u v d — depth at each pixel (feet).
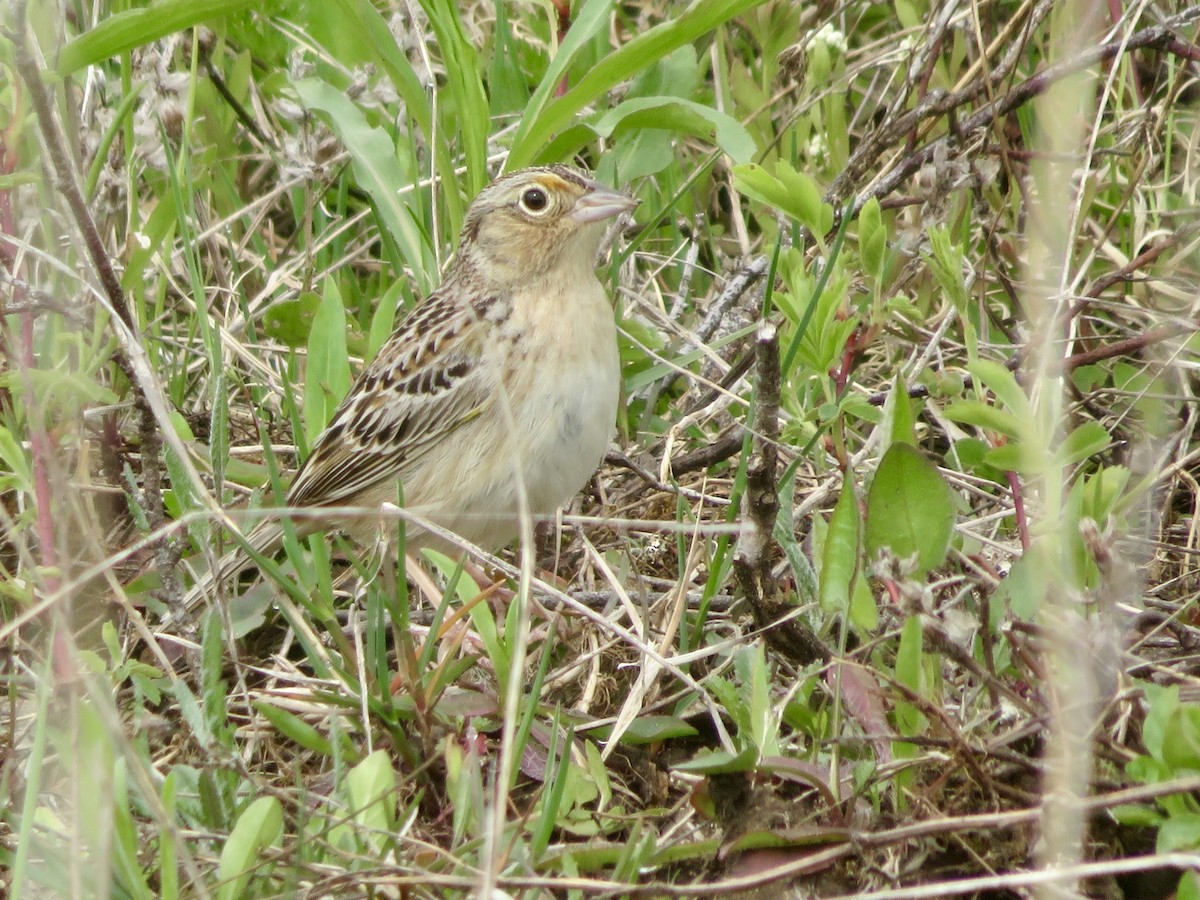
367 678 29.30
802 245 38.50
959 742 23.68
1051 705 23.11
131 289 35.32
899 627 28.71
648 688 29.53
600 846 24.63
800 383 35.27
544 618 32.37
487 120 39.24
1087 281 39.37
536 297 34.55
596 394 34.71
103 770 20.16
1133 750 24.35
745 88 43.62
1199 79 38.96
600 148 44.42
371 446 35.58
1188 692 25.96
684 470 37.35
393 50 38.17
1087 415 36.52
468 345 34.42
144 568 34.45
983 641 25.46
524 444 34.45
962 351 38.45
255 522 35.42
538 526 36.40
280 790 25.05
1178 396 34.30
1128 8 37.76
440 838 25.80
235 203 45.29
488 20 48.60
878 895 21.24
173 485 31.78
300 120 42.29
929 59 39.91
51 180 31.63
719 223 46.06
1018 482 29.12
